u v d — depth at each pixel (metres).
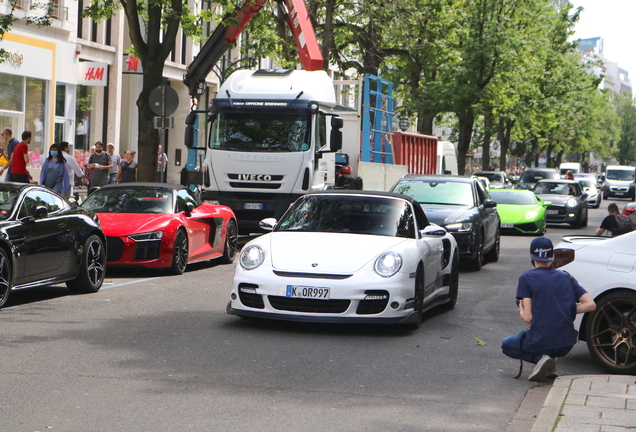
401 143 27.02
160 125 19.53
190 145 20.02
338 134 19.08
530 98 50.78
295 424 5.76
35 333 8.71
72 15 31.20
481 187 18.12
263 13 23.17
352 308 9.08
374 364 7.80
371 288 9.08
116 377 6.93
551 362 7.21
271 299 9.23
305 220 10.34
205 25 42.12
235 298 9.45
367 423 5.86
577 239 8.54
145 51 21.44
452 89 43.59
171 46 21.66
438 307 11.67
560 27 60.22
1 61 18.66
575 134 81.69
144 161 21.47
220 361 7.67
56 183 19.52
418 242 10.03
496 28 44.09
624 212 19.19
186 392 6.52
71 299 11.24
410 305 9.41
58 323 9.34
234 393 6.54
